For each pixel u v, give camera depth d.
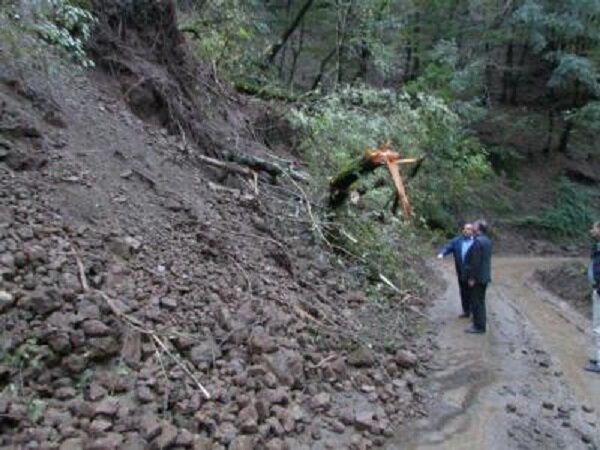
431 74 22.53
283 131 11.45
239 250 6.52
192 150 8.05
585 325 10.16
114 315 4.51
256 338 5.12
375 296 8.02
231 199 7.55
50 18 6.95
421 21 26.53
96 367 4.20
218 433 4.12
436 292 10.88
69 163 5.94
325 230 8.60
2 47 6.36
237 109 10.98
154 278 5.24
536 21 25.62
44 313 4.20
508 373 7.05
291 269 7.02
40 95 6.43
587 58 26.83
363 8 18.33
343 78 20.72
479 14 27.86
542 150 29.97
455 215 22.42
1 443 3.41
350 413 5.03
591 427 5.87
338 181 8.59
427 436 5.17
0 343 3.88
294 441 4.47
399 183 8.39
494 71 33.00
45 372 3.95
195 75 9.79
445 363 7.01
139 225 5.82
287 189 9.02
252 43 15.40
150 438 3.80
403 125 12.88
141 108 8.03
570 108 30.58
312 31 22.20
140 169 6.73
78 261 4.77
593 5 24.59
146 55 8.69
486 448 5.09
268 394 4.69
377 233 9.37
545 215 25.59
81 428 3.72
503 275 16.14
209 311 5.24
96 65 7.86
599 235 8.05
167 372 4.45
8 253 4.44
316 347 5.77
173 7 9.27
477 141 23.06
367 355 6.03
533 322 10.02
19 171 5.45
